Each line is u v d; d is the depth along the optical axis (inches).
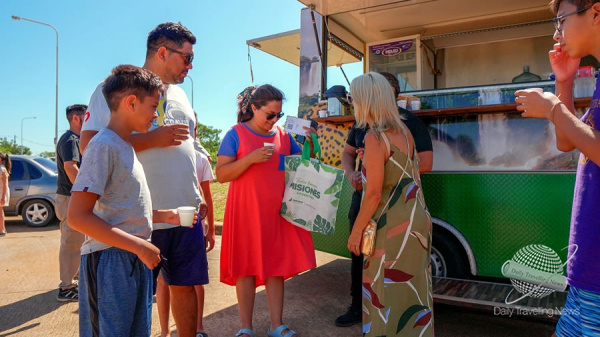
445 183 141.9
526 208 130.8
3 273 205.5
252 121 128.0
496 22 189.9
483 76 202.7
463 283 135.7
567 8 65.9
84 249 77.5
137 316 78.7
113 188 75.1
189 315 105.2
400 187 94.7
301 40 174.6
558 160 127.4
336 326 138.4
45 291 177.9
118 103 78.0
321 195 120.6
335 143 159.0
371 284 94.3
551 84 130.7
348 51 192.5
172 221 87.5
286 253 122.7
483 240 136.2
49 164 364.2
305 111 172.7
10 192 345.7
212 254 243.1
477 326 139.9
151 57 103.0
